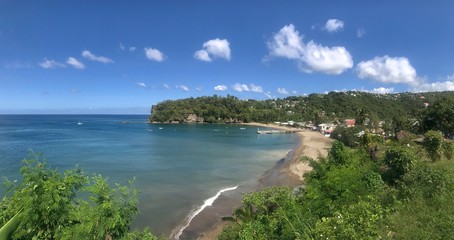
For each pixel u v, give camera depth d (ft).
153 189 122.01
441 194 43.96
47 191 18.57
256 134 458.09
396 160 65.87
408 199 42.57
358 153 75.56
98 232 18.47
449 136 254.47
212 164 186.29
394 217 36.50
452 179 50.14
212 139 367.86
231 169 170.71
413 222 35.09
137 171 159.22
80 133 417.28
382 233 32.19
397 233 32.99
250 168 174.70
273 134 463.01
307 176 68.23
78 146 265.95
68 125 618.03
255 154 237.66
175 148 268.21
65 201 19.08
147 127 583.58
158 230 81.71
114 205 19.80
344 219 32.53
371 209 36.11
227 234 64.18
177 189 123.13
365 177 51.78
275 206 60.90
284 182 138.21
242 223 63.26
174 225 85.30
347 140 288.30
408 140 156.46
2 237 17.15
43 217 18.48
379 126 399.24
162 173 155.53
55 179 19.90
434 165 86.58
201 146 289.12
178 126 627.87
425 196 44.39
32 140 307.37
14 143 275.39
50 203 18.35
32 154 21.40
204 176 150.20
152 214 93.09
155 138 364.58
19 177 127.03
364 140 161.89
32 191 18.57
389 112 638.12
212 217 91.71
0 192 59.31
